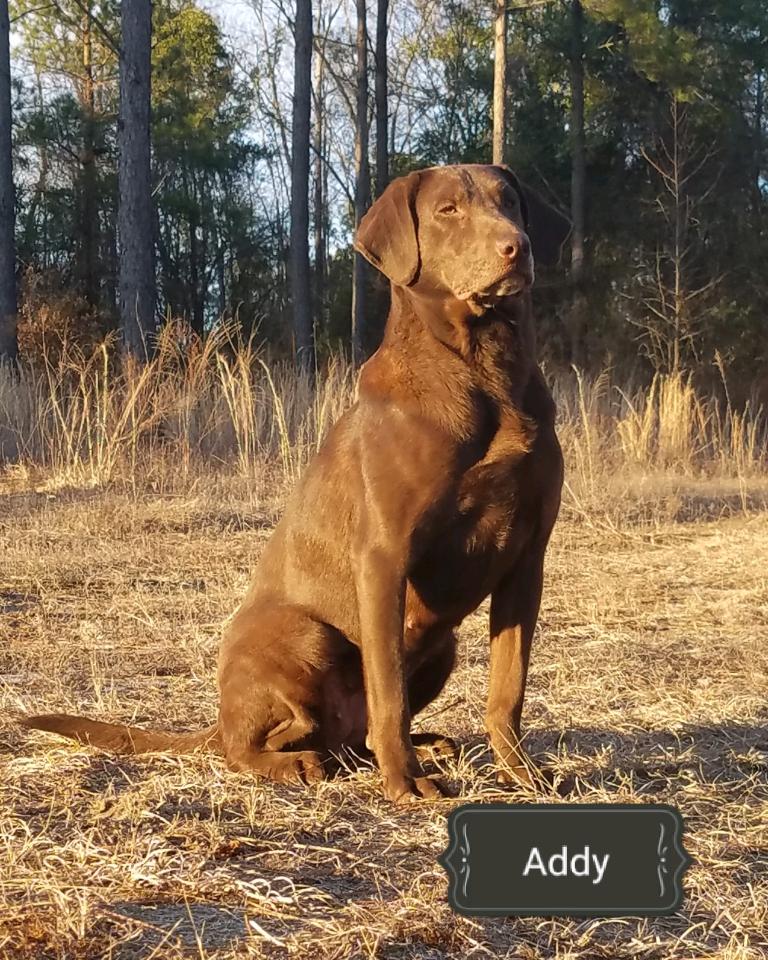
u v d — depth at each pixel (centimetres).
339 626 395
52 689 518
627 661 575
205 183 4031
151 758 405
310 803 361
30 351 2331
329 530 389
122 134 1524
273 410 1332
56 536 926
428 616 385
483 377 360
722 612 703
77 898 280
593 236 3073
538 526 376
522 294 367
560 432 1305
